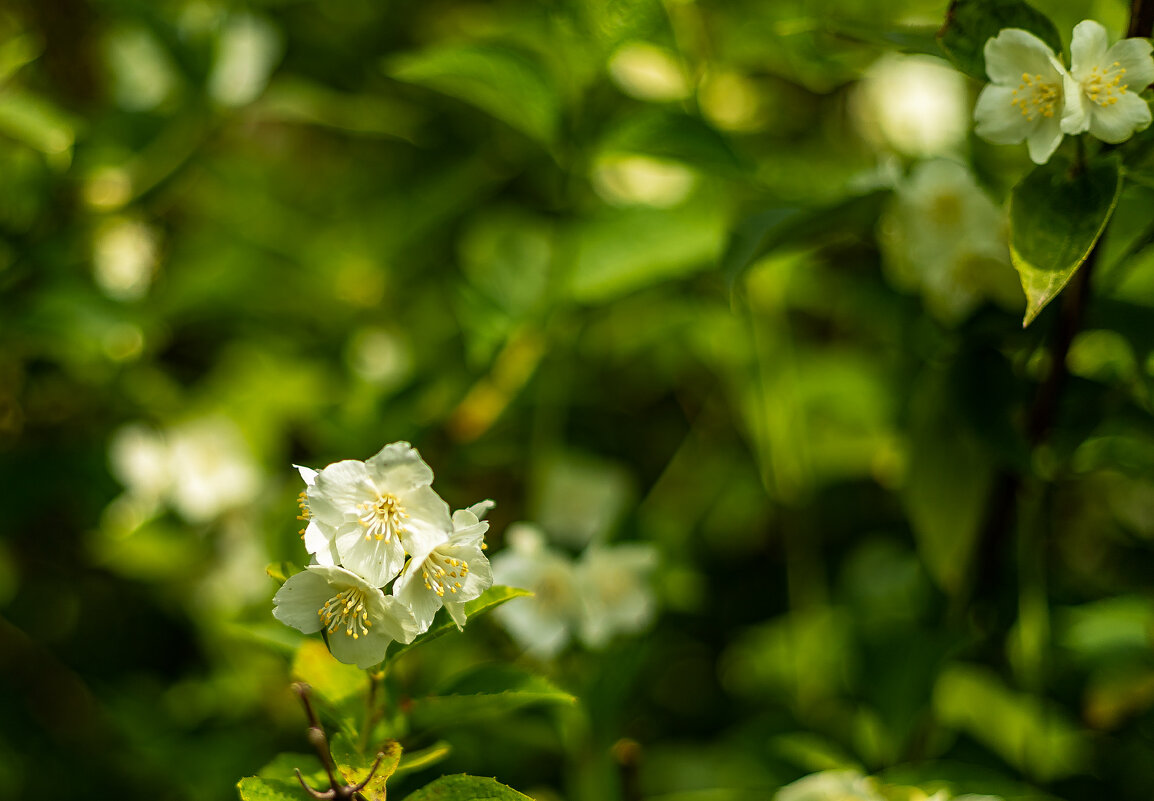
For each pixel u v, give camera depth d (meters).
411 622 0.78
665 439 1.12
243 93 1.04
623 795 0.89
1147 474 0.88
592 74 0.92
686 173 1.01
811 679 0.95
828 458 1.06
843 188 0.91
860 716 0.90
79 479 1.02
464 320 0.97
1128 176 0.80
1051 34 0.81
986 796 0.84
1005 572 0.91
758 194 0.94
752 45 0.98
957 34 0.81
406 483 0.79
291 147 1.28
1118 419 0.87
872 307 0.95
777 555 1.07
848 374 1.03
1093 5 0.91
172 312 1.06
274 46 1.07
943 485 0.88
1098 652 0.92
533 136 0.94
